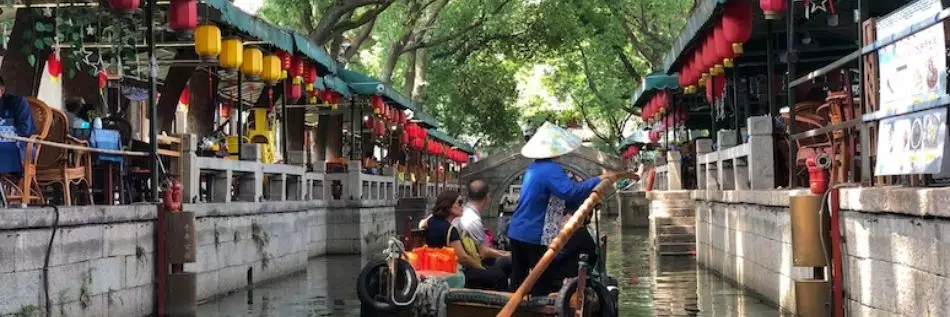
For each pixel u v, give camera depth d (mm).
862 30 7969
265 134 17797
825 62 16203
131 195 11211
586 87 46906
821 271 8383
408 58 35312
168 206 10266
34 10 9922
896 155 7109
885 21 7348
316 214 18766
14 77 10484
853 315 7887
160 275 10164
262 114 18000
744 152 12062
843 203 8000
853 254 7836
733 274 12984
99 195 11203
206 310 10898
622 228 30781
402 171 30359
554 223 7555
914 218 6410
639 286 13234
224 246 12320
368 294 7988
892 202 6734
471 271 9109
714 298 11617
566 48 34656
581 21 33000
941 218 5922
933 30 6316
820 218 8211
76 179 9672
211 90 16141
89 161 9820
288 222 15281
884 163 7406
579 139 7766
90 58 11992
